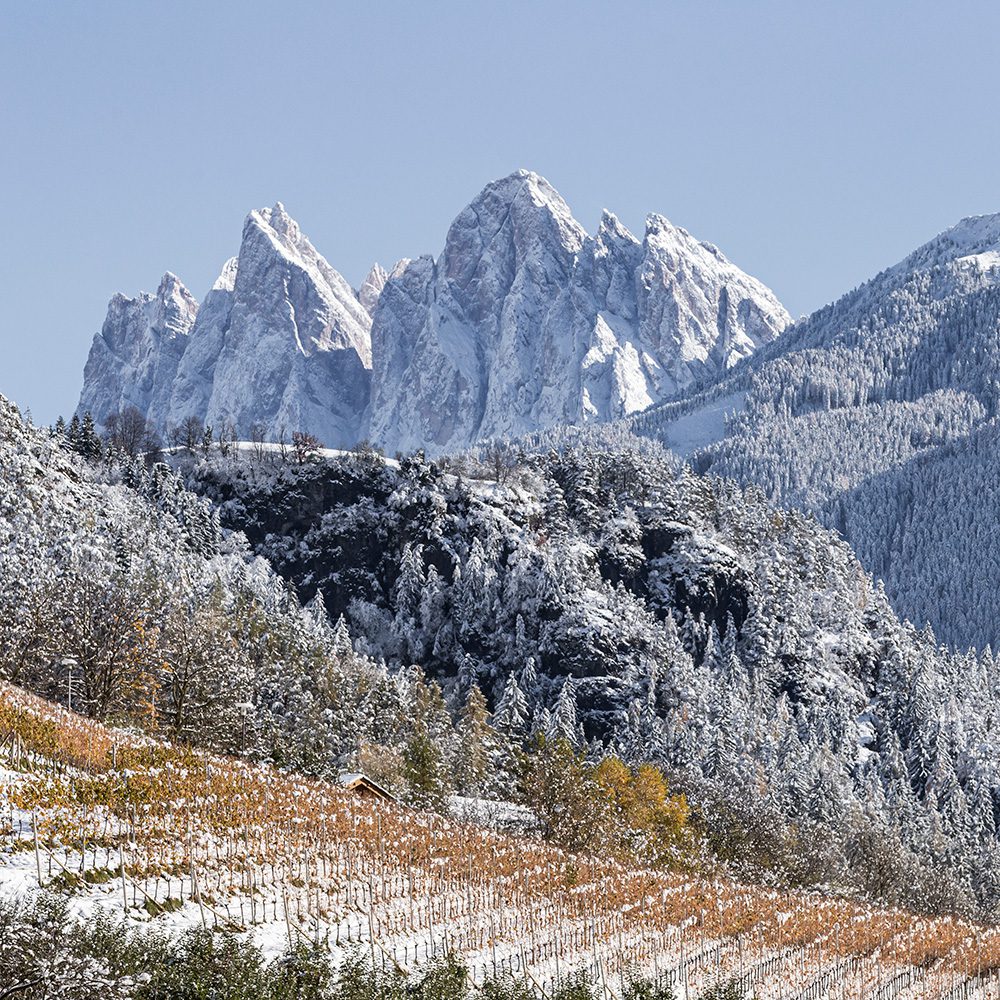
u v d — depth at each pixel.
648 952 72.81
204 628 117.75
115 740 79.12
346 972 51.59
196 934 49.38
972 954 89.94
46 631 102.19
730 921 83.25
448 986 53.44
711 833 138.12
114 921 51.97
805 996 73.31
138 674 103.94
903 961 84.88
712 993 65.19
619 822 114.19
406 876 72.75
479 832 91.06
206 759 82.00
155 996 44.50
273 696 136.00
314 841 72.38
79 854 57.59
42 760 69.25
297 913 61.22
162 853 61.50
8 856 55.19
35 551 135.50
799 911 91.88
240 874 63.03
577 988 58.47
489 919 70.38
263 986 47.31
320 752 125.00
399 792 117.56
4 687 85.94
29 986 39.06
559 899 77.94
